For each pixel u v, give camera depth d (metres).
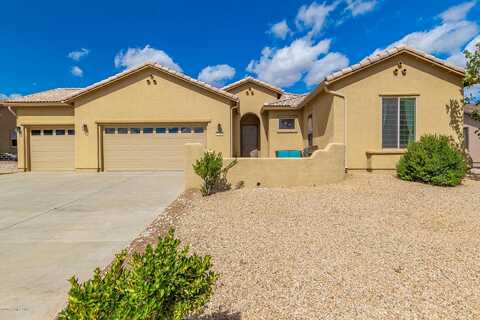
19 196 11.97
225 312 3.88
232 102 19.69
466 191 10.70
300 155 18.12
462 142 13.96
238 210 8.89
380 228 7.07
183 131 19.55
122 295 2.37
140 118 19.39
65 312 2.27
